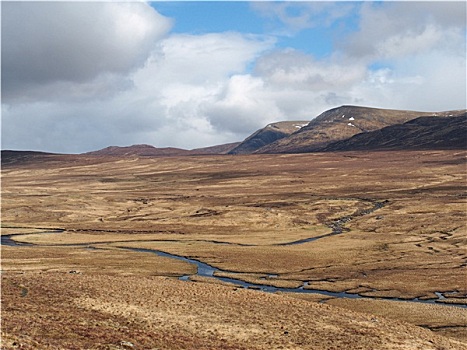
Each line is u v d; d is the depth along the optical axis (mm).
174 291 57688
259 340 42562
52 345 35781
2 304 47125
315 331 45469
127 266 85000
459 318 57125
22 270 77812
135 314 47562
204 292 58312
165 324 45281
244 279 77438
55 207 167250
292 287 72625
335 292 69875
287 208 156625
